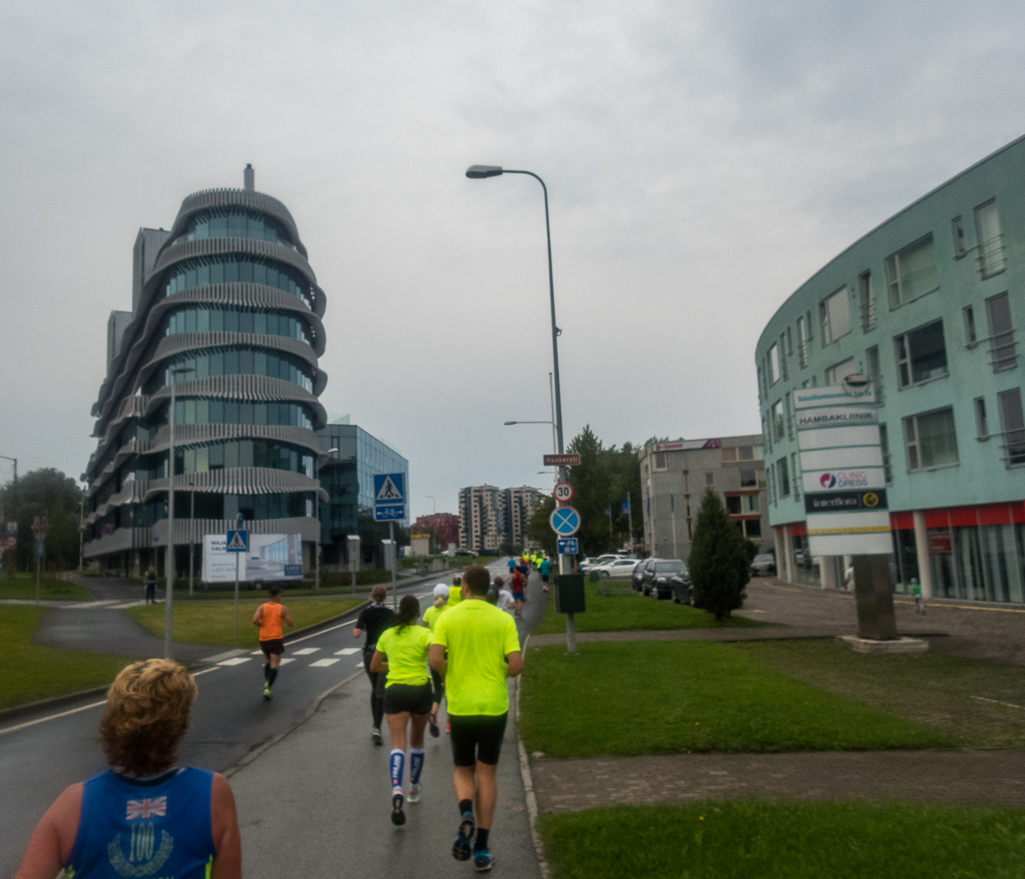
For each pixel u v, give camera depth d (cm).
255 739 938
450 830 579
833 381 3531
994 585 2534
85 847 199
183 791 208
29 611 2783
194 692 223
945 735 810
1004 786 634
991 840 477
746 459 7869
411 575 7438
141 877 199
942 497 2767
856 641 1512
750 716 877
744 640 1681
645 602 2906
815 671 1252
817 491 1549
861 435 1548
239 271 5716
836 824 509
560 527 1611
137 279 7700
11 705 1134
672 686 1086
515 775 720
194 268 5741
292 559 4900
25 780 762
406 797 671
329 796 679
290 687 1378
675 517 7875
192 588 4438
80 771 797
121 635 2203
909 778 661
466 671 526
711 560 2083
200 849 206
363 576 5756
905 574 2994
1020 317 2420
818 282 3634
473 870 494
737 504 7831
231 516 5525
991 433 2536
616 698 1012
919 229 2847
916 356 2898
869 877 431
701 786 645
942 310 2747
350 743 907
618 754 759
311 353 6062
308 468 6028
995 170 2491
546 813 582
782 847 474
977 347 2589
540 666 1355
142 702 207
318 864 509
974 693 1051
